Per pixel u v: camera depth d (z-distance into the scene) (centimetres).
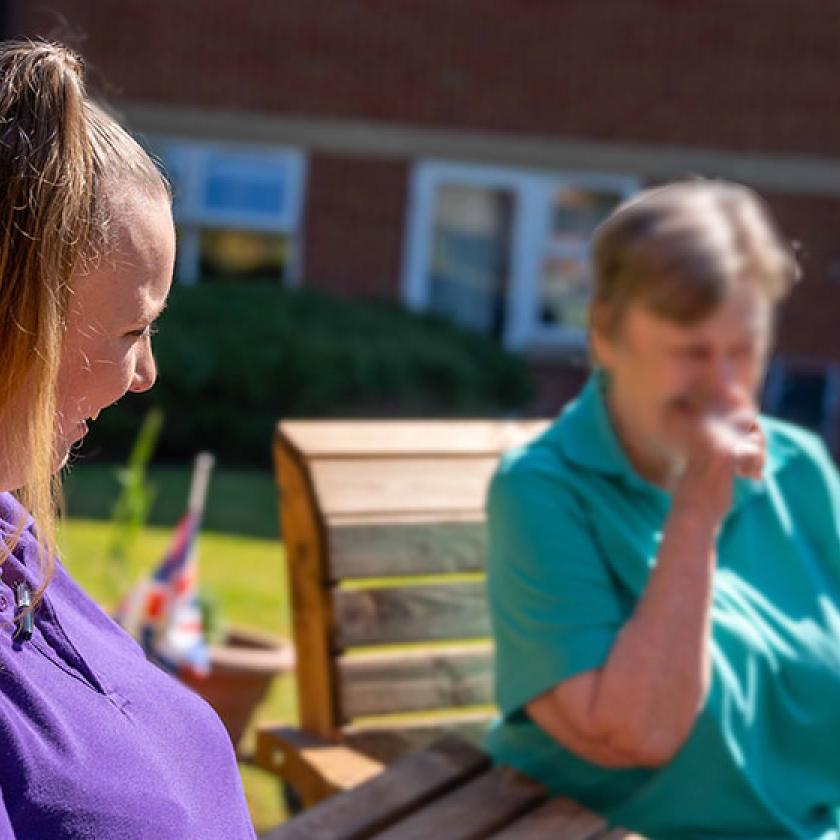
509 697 189
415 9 1282
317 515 220
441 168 1316
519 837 168
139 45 1259
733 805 190
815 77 1274
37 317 87
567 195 1352
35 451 88
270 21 1272
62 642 101
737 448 181
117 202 94
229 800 113
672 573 179
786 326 1277
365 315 1102
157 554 570
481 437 248
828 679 198
